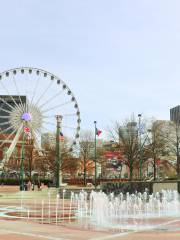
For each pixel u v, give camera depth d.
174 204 38.44
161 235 18.00
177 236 17.67
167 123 87.12
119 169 93.69
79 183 88.88
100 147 110.50
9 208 35.75
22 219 25.80
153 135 82.69
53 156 89.12
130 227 21.36
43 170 93.00
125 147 77.56
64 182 92.44
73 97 86.38
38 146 86.00
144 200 42.62
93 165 110.50
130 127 81.00
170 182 46.69
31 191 59.28
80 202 44.62
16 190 64.94
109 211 31.95
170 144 85.38
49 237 17.12
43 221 24.47
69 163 94.56
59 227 21.08
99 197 41.12
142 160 79.31
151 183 45.66
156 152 81.06
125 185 47.00
